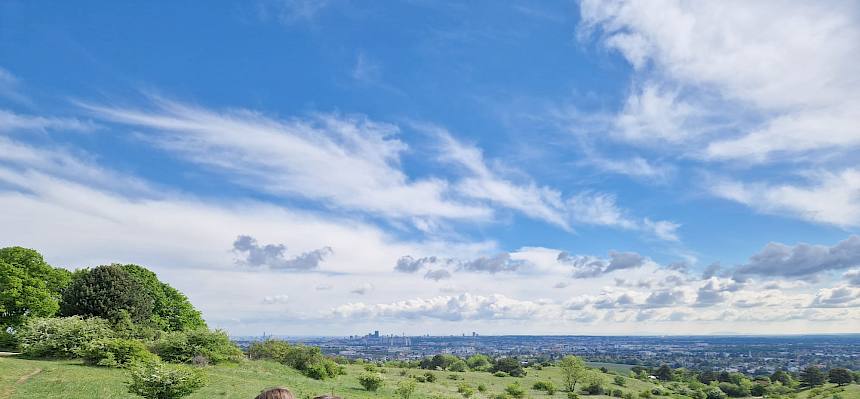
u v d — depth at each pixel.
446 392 75.69
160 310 72.19
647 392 116.44
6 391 29.61
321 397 3.60
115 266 58.84
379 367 111.56
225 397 35.75
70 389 31.19
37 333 42.94
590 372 121.88
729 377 163.88
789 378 162.12
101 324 48.72
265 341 70.56
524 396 90.00
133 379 30.61
